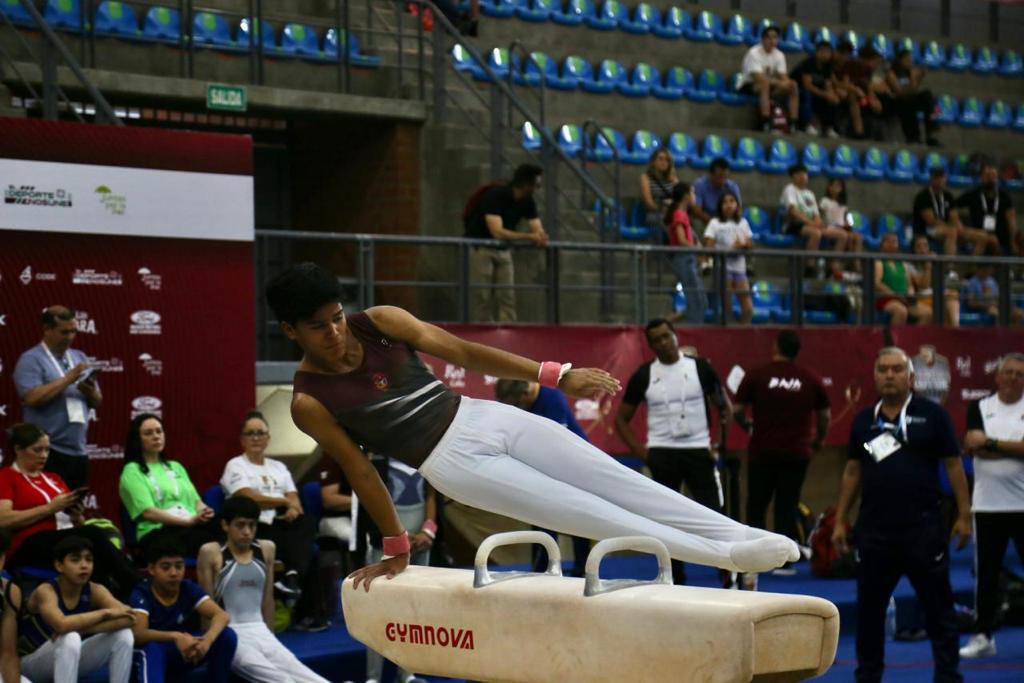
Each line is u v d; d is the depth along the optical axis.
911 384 8.99
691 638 4.48
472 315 12.82
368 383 5.12
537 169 12.77
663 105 19.19
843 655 11.20
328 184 16.30
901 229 20.22
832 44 22.95
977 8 26.09
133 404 10.30
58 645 8.09
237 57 15.18
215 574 9.12
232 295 10.74
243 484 10.34
